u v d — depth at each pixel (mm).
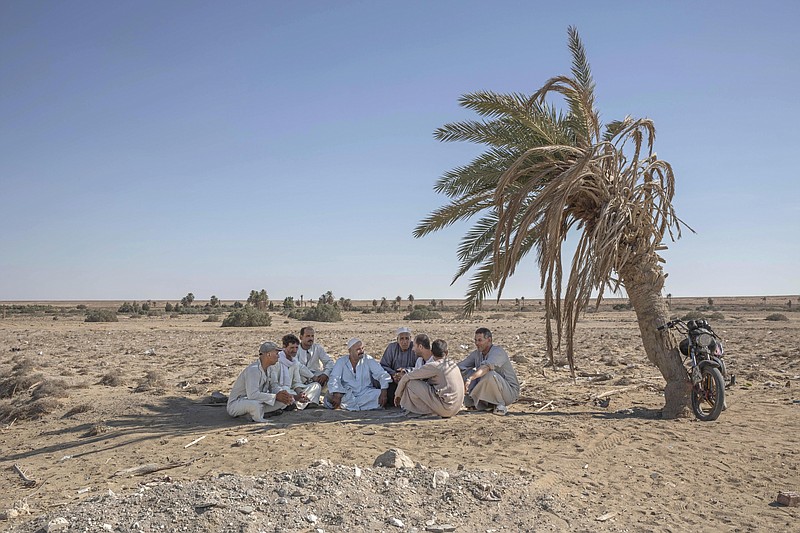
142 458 6980
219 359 18656
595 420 8461
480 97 9703
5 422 9336
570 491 5398
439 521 4496
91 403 10125
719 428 7887
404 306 105375
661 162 9406
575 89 9430
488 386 9305
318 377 10266
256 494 4758
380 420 8711
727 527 4648
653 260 9203
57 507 5242
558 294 9406
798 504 5105
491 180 10312
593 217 9289
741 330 30125
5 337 29453
